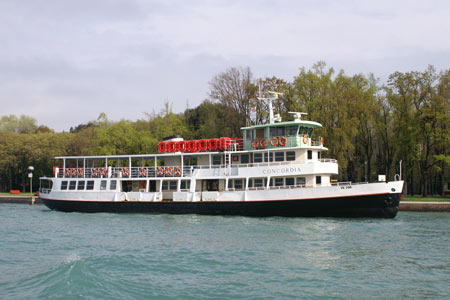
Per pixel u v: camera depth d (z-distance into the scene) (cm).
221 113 8300
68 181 5859
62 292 2194
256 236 3553
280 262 2736
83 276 2420
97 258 2856
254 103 7300
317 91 6700
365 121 6756
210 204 4944
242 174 4919
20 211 6297
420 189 7881
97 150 8481
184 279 2422
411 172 6856
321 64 6750
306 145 4756
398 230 3812
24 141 10200
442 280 2383
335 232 3703
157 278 2444
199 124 9669
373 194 4312
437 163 6725
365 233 3662
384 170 7475
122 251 3119
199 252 3031
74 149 9994
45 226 4503
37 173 10400
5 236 3900
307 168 4578
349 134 6359
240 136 7550
